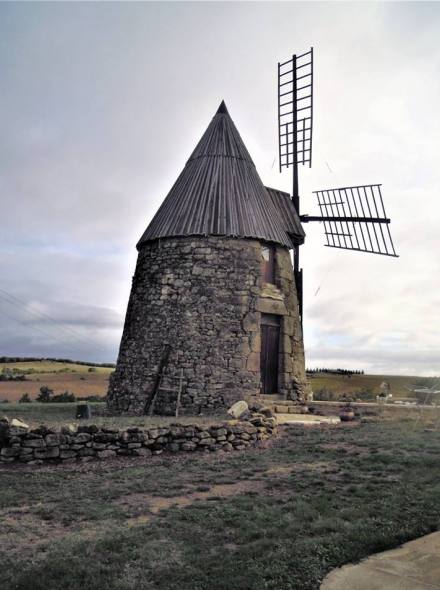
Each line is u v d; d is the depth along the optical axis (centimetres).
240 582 609
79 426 1263
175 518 810
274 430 1551
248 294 2059
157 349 2019
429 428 1700
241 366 1986
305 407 2084
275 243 2195
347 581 620
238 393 1958
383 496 925
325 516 826
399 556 688
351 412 1911
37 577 605
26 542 717
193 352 1975
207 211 2114
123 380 2080
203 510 848
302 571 640
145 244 2214
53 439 1213
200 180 2214
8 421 1230
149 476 1086
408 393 2852
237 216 2123
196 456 1298
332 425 1761
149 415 1900
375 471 1112
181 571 631
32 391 4200
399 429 1664
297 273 2495
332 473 1101
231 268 2061
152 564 648
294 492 966
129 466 1192
